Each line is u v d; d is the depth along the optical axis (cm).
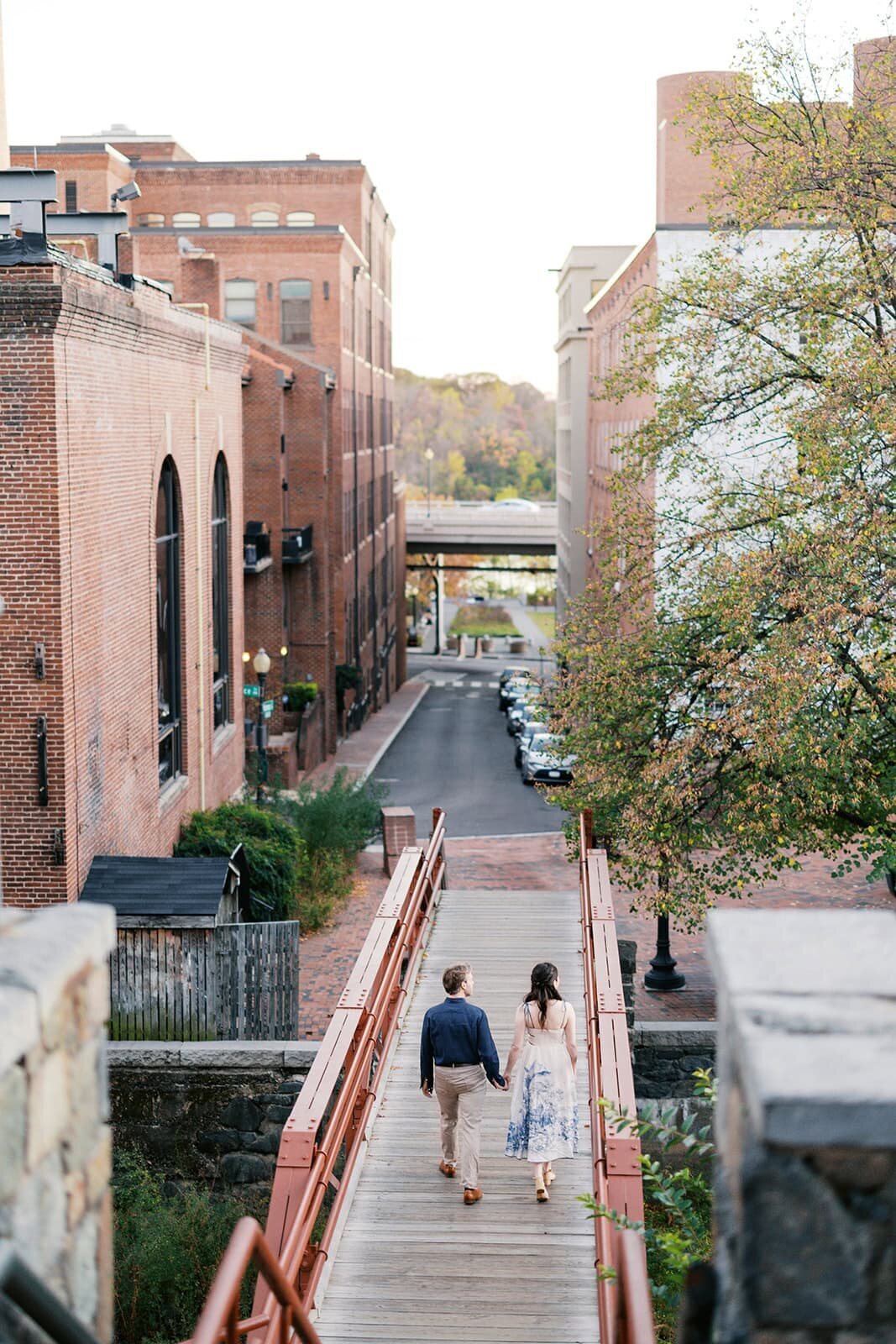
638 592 2306
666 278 3666
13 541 1864
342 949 2644
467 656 11888
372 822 3609
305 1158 924
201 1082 1689
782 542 2016
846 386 1922
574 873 3453
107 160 6556
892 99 2169
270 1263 504
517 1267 962
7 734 1886
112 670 2152
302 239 5934
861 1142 215
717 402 2278
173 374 2584
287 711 5094
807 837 1997
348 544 6406
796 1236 225
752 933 276
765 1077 219
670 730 2208
